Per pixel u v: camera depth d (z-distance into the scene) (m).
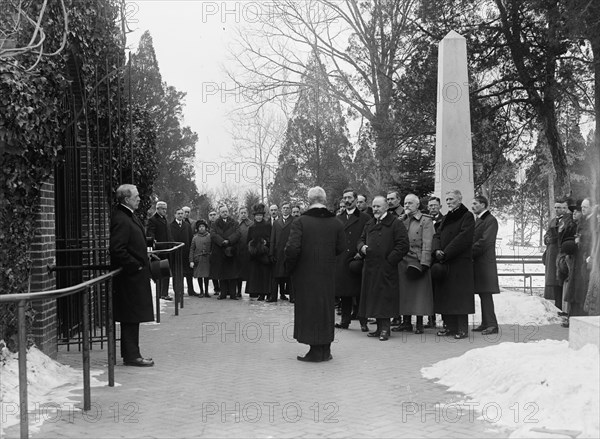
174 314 13.15
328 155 32.84
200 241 16.95
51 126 7.48
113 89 10.72
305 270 8.23
